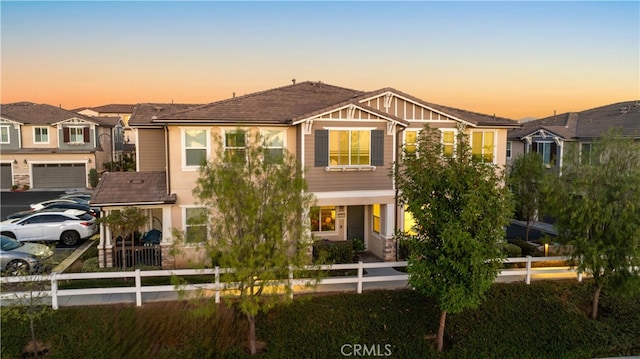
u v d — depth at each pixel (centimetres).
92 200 1659
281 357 1183
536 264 1769
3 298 1133
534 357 1268
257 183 1085
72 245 2095
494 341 1309
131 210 1633
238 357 1170
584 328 1373
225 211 1049
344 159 1800
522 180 2070
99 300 1349
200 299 1155
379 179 1836
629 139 1418
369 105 1855
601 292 1532
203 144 1758
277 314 1323
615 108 3117
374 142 1817
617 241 1329
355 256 1866
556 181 1459
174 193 1744
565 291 1526
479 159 1191
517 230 2561
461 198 1144
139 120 2148
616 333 1362
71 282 1513
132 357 1149
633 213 1309
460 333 1328
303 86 2262
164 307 1319
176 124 1702
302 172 1114
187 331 1240
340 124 1778
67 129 3919
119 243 1833
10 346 1149
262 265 1058
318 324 1303
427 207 1194
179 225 1748
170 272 1310
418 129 1902
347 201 1811
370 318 1346
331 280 1420
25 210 2938
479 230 1151
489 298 1462
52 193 3641
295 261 1082
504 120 2127
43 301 1323
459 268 1130
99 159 4091
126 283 1512
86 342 1177
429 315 1380
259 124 1764
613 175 1360
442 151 1273
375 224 2016
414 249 1218
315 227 2047
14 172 3819
